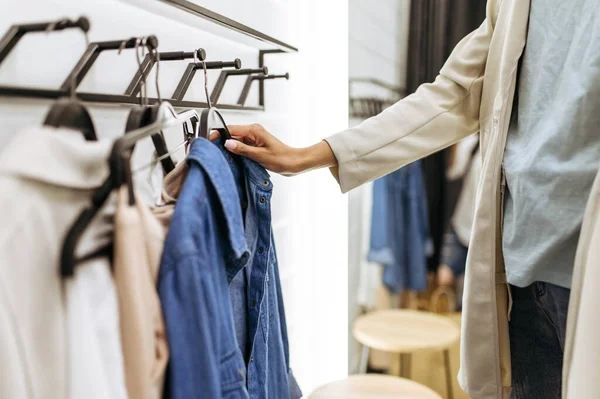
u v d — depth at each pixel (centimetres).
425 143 85
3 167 38
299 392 97
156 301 47
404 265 191
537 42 69
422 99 87
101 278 44
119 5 67
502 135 73
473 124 86
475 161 186
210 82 93
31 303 39
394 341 154
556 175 62
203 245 50
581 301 55
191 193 51
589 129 60
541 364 79
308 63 135
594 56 59
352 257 179
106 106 65
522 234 67
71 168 42
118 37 67
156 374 45
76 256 41
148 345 45
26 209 39
